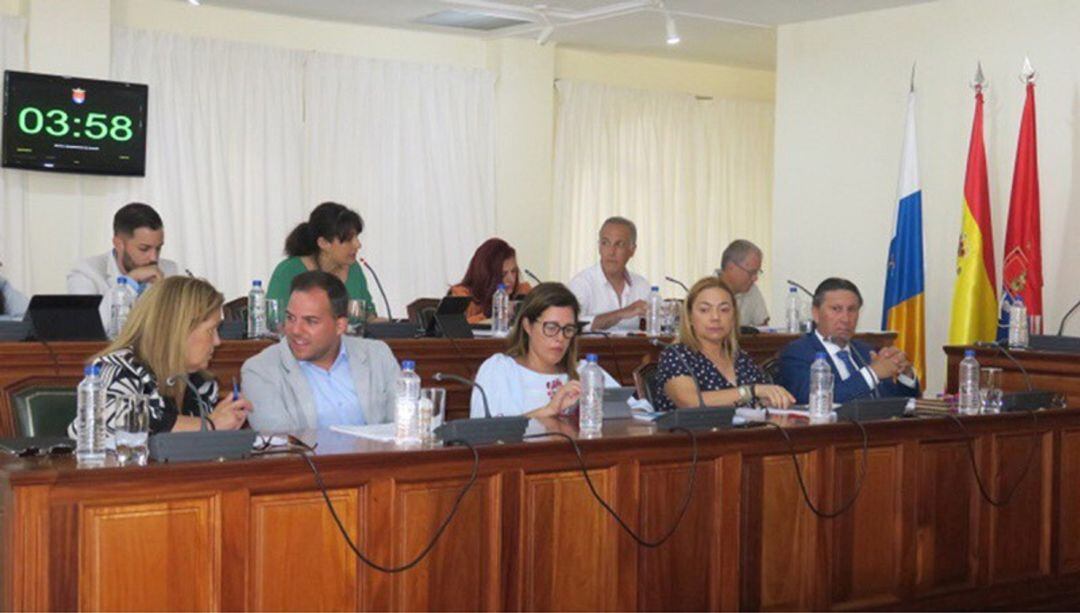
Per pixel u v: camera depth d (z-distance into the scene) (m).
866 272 8.11
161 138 8.30
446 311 5.82
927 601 4.44
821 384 4.43
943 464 4.48
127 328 3.58
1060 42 7.16
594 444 3.67
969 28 7.57
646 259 10.32
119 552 2.94
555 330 4.36
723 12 8.31
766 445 4.04
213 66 8.48
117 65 8.12
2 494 2.89
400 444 3.49
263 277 8.68
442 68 9.37
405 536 3.37
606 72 10.16
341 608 3.27
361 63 9.06
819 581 4.17
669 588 3.86
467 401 5.71
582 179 10.02
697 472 3.91
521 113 9.59
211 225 8.48
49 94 7.78
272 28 8.76
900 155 7.93
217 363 5.02
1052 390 5.42
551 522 3.63
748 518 4.02
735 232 10.79
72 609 2.88
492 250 6.75
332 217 5.87
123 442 3.10
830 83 8.32
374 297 9.14
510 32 9.30
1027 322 6.46
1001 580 4.66
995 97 7.44
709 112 10.64
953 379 5.88
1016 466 4.69
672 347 4.79
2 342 4.62
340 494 3.27
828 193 8.33
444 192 9.37
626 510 3.76
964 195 7.29
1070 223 7.11
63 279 8.02
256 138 8.64
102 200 8.14
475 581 3.51
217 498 3.07
